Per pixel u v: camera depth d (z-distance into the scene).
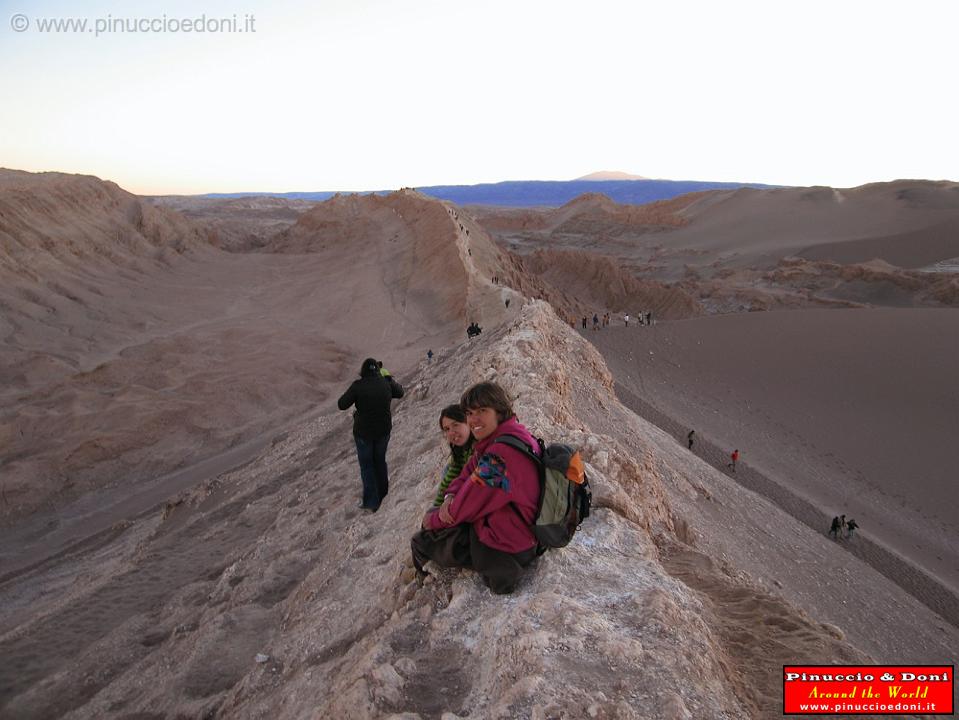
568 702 2.67
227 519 11.90
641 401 38.56
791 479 30.20
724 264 131.50
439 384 14.06
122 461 33.81
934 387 41.16
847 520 26.08
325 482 10.25
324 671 4.03
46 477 31.56
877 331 50.22
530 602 3.47
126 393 40.31
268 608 6.33
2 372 44.81
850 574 18.02
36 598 15.77
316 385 44.56
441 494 4.07
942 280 83.44
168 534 13.62
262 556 7.90
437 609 3.90
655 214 195.00
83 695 6.41
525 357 11.34
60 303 59.44
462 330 50.34
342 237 93.19
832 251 128.50
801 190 188.12
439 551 3.94
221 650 5.55
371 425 7.33
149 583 9.27
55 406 39.16
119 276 70.88
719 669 3.25
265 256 89.62
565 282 96.00
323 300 66.81
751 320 54.22
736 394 41.72
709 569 5.26
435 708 3.04
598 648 3.02
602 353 48.47
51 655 7.59
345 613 5.00
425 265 67.25
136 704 5.40
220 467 32.03
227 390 41.41
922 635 15.66
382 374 7.44
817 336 49.94
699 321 55.53
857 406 39.62
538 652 2.96
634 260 152.50
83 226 74.81
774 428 37.03
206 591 7.96
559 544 3.66
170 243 86.56
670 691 2.77
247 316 64.69
